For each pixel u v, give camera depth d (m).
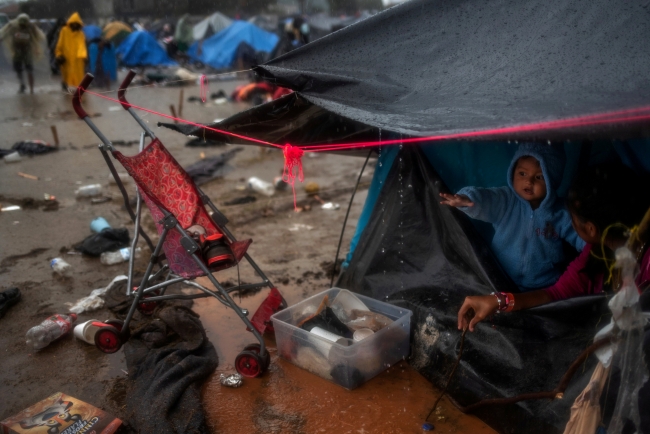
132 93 15.05
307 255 5.09
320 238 5.49
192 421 2.78
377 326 3.35
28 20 13.49
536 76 2.62
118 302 4.04
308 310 3.64
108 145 3.26
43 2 25.11
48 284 4.46
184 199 3.52
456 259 3.45
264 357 3.23
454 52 3.05
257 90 13.35
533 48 2.80
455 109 2.55
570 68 2.57
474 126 2.24
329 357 3.18
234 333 3.78
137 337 3.62
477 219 3.33
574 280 2.87
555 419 2.60
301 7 25.44
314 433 2.82
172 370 3.11
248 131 3.46
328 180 7.55
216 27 20.95
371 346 3.20
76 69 13.62
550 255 3.14
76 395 3.11
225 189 7.11
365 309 3.55
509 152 3.47
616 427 2.11
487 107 2.47
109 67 14.95
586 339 2.73
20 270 4.70
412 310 3.48
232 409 3.00
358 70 3.17
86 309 4.01
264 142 3.65
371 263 3.83
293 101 3.27
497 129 2.12
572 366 2.23
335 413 2.96
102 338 3.40
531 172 2.96
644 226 2.04
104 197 6.67
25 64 13.87
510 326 2.95
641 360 2.02
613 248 2.53
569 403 2.57
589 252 2.80
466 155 3.60
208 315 4.01
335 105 2.93
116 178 3.45
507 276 3.29
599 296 2.69
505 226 3.21
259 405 3.03
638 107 2.00
